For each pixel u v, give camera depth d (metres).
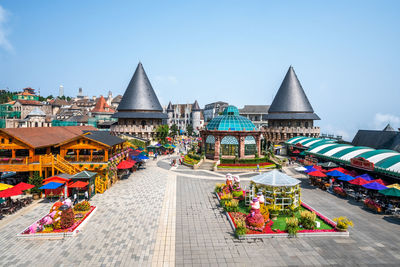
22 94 138.25
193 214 25.06
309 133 76.19
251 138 55.81
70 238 19.75
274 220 23.34
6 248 18.20
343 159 39.19
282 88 81.25
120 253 17.59
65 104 167.25
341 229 20.39
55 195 29.36
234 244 18.95
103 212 25.42
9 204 26.23
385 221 23.50
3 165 30.64
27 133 34.44
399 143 51.62
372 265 16.20
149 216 24.45
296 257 17.14
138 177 41.97
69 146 33.72
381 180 29.33
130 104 78.62
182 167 51.41
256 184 26.59
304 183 38.50
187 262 16.53
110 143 36.53
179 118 170.12
